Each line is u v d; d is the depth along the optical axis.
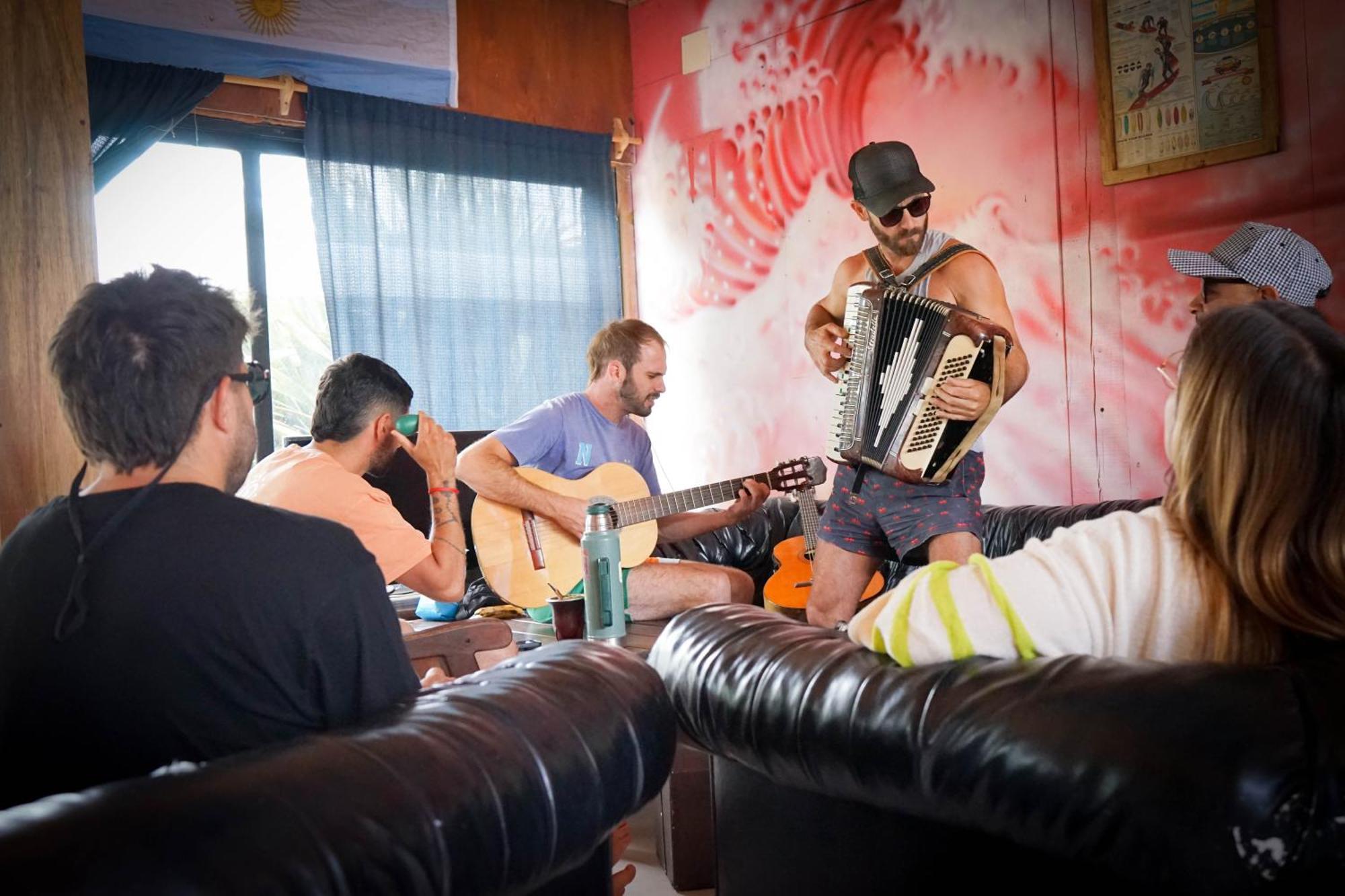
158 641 1.07
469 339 5.04
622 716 1.16
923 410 2.65
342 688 1.17
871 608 1.25
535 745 1.04
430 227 4.94
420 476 3.55
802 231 4.76
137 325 1.15
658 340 3.61
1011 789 0.99
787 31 4.76
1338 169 3.12
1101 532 1.13
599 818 1.11
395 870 0.86
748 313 5.04
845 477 3.03
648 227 5.56
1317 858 0.86
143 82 4.17
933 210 4.25
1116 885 1.00
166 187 4.44
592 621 2.58
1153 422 3.60
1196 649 1.07
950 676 1.08
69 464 2.92
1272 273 2.58
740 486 3.61
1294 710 0.89
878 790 1.12
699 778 2.38
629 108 5.61
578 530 3.41
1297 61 3.18
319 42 4.58
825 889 1.33
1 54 2.84
